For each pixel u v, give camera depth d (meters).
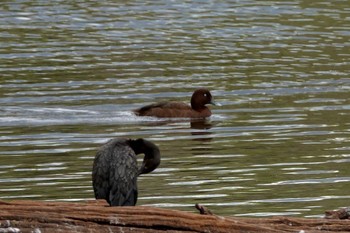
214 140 45.53
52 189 35.69
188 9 88.94
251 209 33.12
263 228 25.05
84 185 36.31
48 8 88.25
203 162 40.53
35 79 60.09
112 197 26.00
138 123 50.25
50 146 43.72
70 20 82.69
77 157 41.31
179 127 49.44
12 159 40.88
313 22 82.38
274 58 67.81
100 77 61.19
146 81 60.38
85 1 92.88
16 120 49.66
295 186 36.31
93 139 45.59
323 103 54.47
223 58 67.88
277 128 48.06
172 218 24.83
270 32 77.94
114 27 79.81
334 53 69.75
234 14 86.31
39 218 24.48
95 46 71.88
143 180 37.34
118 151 26.31
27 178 37.38
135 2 92.50
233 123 49.72
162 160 41.03
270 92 57.62
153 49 70.94
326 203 33.91
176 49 71.00
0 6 88.56
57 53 69.00
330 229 25.34
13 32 77.00
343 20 83.19
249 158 41.28
